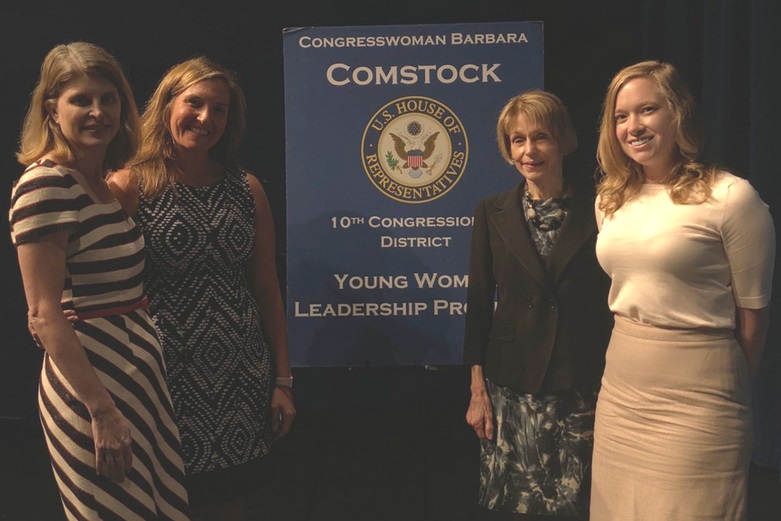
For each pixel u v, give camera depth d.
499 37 2.86
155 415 2.01
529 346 2.41
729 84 3.91
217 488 2.41
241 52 4.57
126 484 1.92
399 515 3.59
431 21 4.55
